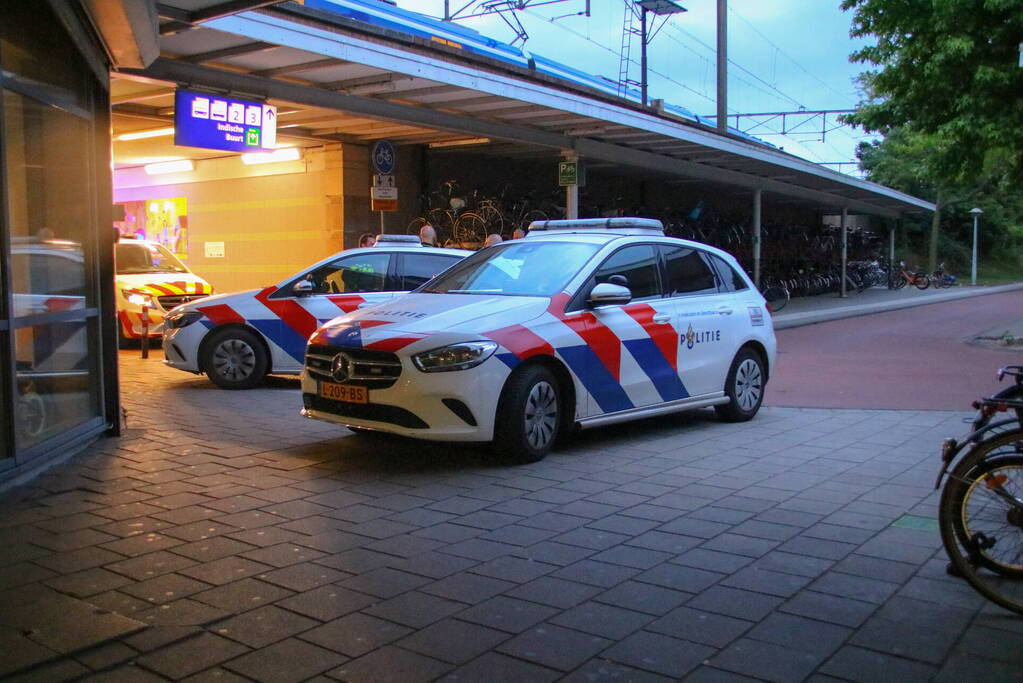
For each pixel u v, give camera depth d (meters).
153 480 5.63
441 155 17.80
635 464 6.27
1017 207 61.22
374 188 14.39
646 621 3.54
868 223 48.97
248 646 3.28
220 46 9.91
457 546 4.43
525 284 6.86
